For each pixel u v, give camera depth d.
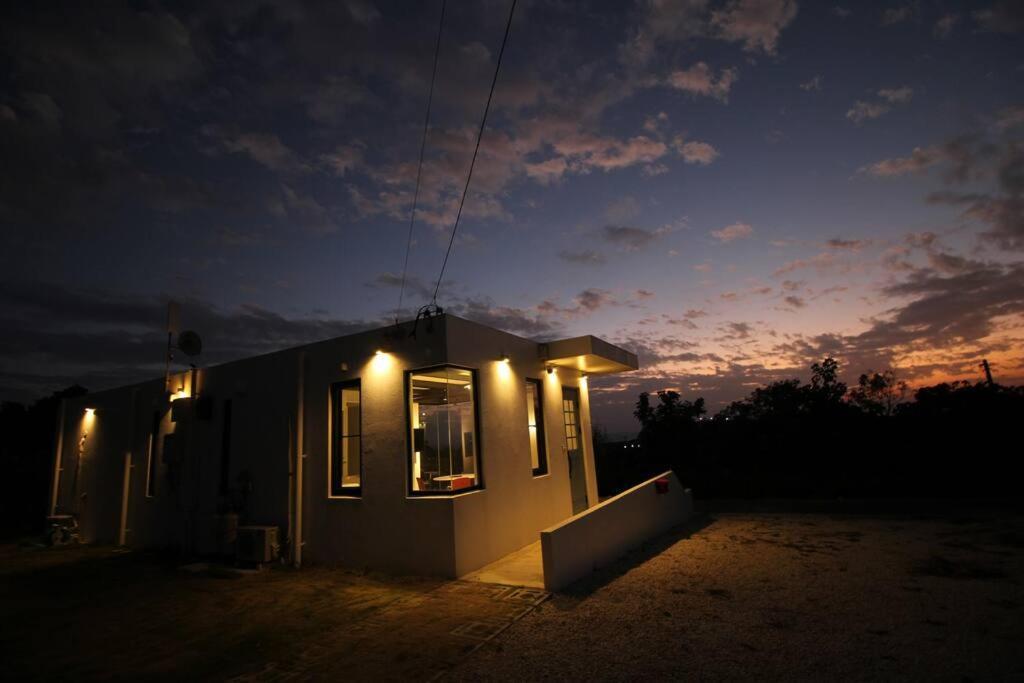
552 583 5.90
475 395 7.73
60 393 24.77
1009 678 3.53
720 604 5.34
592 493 11.34
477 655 4.30
